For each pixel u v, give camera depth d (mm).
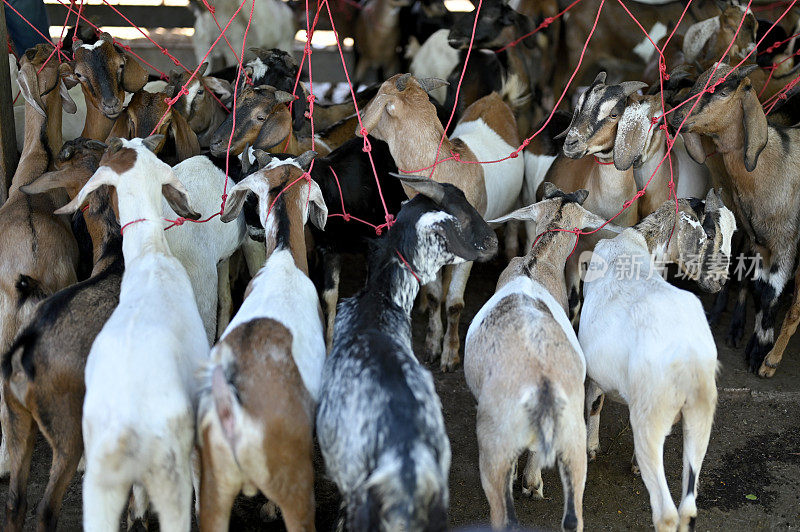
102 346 3248
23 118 5953
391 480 2826
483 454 3525
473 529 3990
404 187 5195
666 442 4898
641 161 4977
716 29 6840
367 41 9000
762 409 5230
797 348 5918
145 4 10688
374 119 5023
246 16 7938
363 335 3398
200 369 3232
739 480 4594
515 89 7484
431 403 3125
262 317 3432
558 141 6008
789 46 7047
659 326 3770
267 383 3160
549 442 3385
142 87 5242
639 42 8227
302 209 3996
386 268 3811
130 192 3791
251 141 4945
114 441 3023
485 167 5547
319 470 4566
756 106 5102
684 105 5160
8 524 3676
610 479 4590
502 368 3559
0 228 4281
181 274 3711
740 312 5852
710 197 4562
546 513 4309
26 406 3531
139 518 3832
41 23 6367
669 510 3541
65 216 4586
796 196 5352
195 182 4668
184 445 3160
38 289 4137
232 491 3168
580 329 4195
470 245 3855
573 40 8258
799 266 5273
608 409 5184
